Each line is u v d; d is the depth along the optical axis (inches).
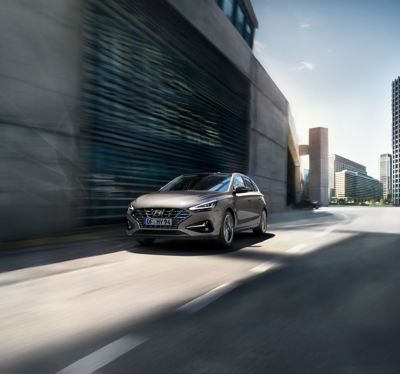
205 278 167.2
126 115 376.8
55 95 279.9
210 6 587.2
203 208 237.3
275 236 333.4
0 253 217.9
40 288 147.8
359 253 236.4
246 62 755.4
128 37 379.9
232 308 124.0
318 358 87.1
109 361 84.5
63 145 288.7
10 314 116.5
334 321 112.1
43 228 269.3
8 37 241.8
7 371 79.7
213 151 602.2
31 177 258.4
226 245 255.3
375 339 98.7
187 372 79.7
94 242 278.7
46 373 78.7
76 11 303.1
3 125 238.4
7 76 241.0
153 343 94.8
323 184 1883.6
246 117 759.7
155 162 435.2
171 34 470.9
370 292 144.5
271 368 82.0
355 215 715.4
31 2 258.8
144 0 409.1
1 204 236.7
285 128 1085.8
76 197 304.8
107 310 121.1
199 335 100.3
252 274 175.3
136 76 394.3
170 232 233.6
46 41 271.6
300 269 187.0
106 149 346.3
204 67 569.3
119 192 366.9
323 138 1876.2
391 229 394.6
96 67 329.7
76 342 95.1
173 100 476.4
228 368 81.7
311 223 488.4
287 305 127.7
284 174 1071.0
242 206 288.8
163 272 179.2
